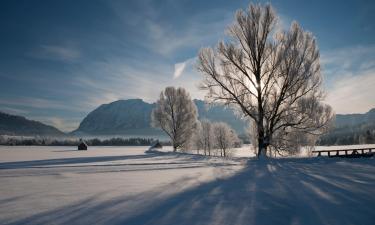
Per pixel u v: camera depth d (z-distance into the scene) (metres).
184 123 53.56
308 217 7.49
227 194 10.34
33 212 8.12
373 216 7.56
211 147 74.06
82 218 7.50
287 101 27.06
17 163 28.30
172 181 13.56
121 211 8.15
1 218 7.54
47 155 51.31
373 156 27.17
